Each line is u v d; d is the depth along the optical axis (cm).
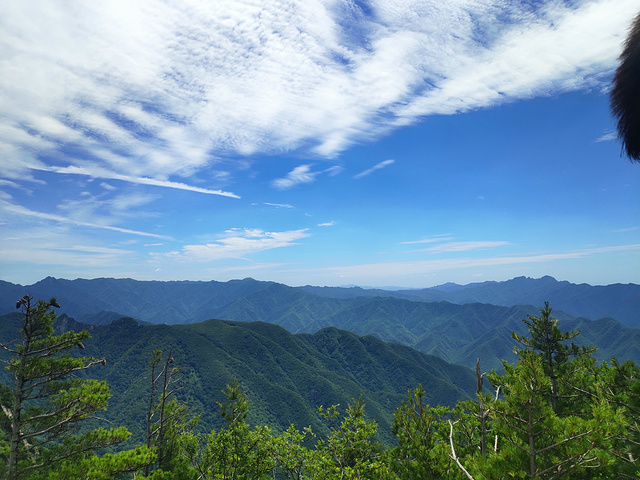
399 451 1088
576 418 703
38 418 1555
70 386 1712
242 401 2067
